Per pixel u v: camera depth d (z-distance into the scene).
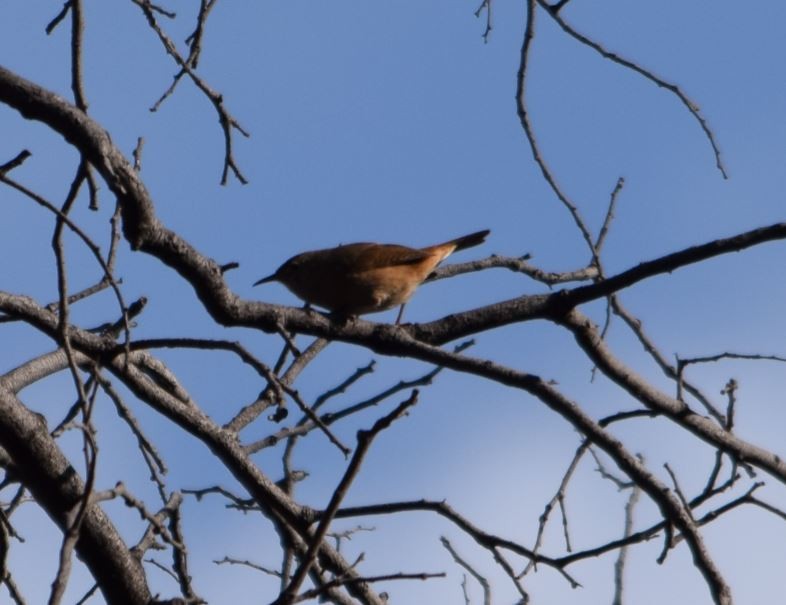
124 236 9.20
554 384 10.70
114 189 8.86
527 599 9.33
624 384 10.94
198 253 9.38
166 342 9.45
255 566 11.08
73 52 9.29
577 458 10.91
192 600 9.14
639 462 10.55
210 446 10.25
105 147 8.77
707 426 10.92
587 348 10.91
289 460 12.09
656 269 10.60
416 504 9.50
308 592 7.30
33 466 9.52
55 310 10.85
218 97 9.95
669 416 10.97
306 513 10.06
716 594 10.29
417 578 7.39
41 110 8.73
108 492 7.85
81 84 9.31
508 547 9.34
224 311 9.68
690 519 10.37
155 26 9.74
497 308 10.92
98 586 9.31
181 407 10.28
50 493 9.56
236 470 10.20
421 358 10.59
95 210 9.70
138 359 11.35
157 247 9.21
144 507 8.20
